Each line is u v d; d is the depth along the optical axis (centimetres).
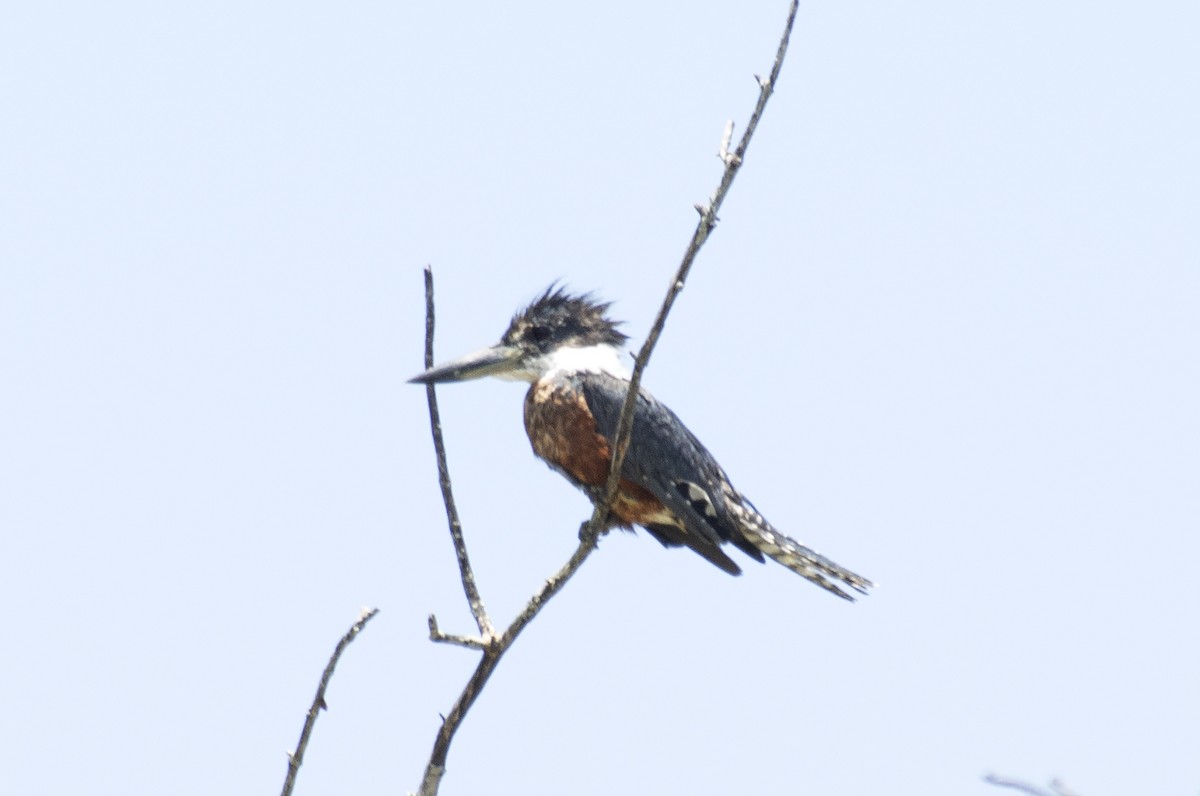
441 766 837
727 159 788
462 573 877
